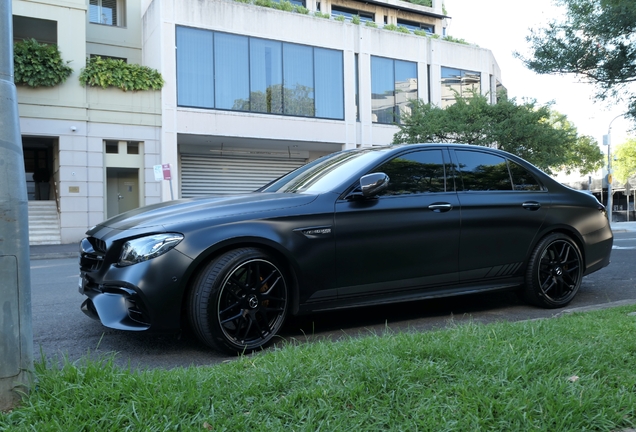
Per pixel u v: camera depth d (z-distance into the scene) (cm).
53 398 224
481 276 468
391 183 436
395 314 491
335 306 403
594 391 232
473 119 1981
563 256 515
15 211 226
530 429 202
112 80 1712
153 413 212
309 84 2078
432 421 206
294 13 2042
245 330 362
